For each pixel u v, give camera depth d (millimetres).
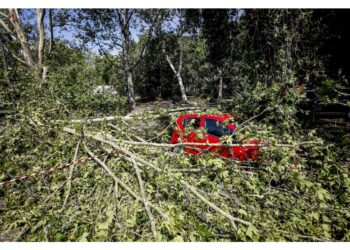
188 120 6109
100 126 5234
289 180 4133
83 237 2867
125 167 4180
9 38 10906
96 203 3602
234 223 3201
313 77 7633
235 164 4309
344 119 11203
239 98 6734
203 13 10672
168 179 3613
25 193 4203
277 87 5730
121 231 3088
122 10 17969
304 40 7449
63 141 4688
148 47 24812
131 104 19719
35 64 10312
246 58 8547
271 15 7316
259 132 4367
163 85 31484
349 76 9336
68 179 3865
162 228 3039
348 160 5273
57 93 7207
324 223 3559
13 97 7184
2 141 5539
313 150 4555
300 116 8289
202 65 26797
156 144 4629
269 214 3490
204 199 3350
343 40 9055
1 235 3547
